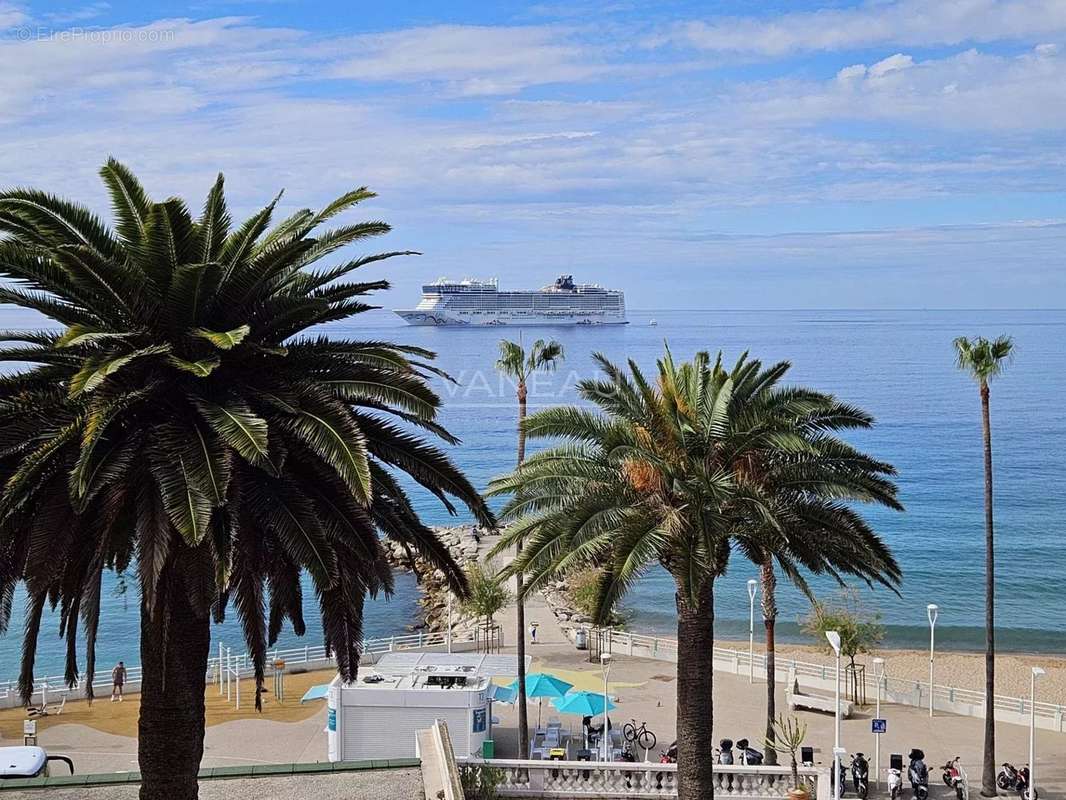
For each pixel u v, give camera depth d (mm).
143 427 15750
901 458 153125
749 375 25047
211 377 16359
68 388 16000
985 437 37125
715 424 22734
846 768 34594
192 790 16859
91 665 15883
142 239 16438
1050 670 58688
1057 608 76750
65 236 16250
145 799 16641
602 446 23188
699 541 21484
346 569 17188
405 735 32469
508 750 36281
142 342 15805
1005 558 93438
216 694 42281
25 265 15375
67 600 16969
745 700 43969
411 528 18422
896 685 45781
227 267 16516
